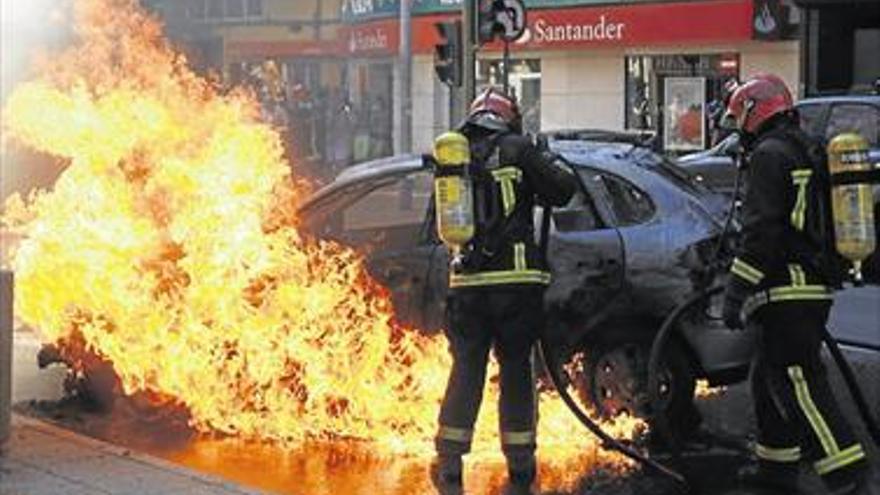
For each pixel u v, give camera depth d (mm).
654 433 9500
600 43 32312
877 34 29625
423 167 9812
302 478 8820
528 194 8141
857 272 7863
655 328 9484
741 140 8164
